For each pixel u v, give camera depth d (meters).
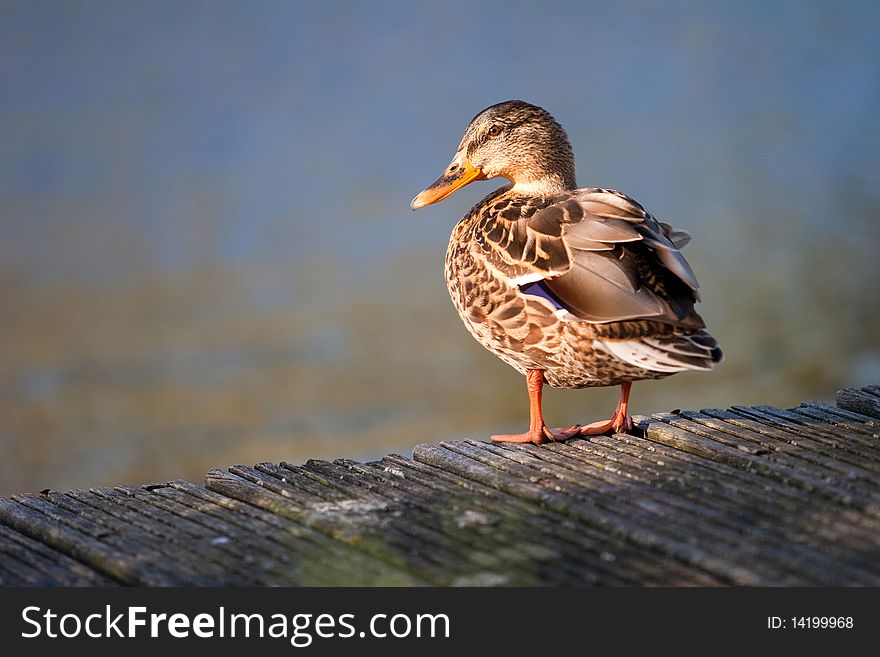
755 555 4.50
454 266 6.71
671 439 5.97
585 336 5.97
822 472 5.34
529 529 4.89
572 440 6.11
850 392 6.58
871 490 5.09
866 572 4.34
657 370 5.80
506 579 4.44
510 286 6.26
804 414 6.29
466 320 6.68
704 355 5.76
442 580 4.45
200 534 4.96
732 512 4.92
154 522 5.09
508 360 6.51
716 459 5.68
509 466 5.62
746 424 6.11
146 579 4.53
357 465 5.76
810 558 4.46
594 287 5.89
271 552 4.77
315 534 4.94
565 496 5.16
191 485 5.53
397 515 5.06
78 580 4.62
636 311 5.74
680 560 4.55
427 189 7.84
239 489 5.46
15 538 5.01
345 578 4.51
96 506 5.28
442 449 5.91
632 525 4.80
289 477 5.59
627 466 5.58
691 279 5.80
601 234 6.00
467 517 5.03
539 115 7.67
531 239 6.21
